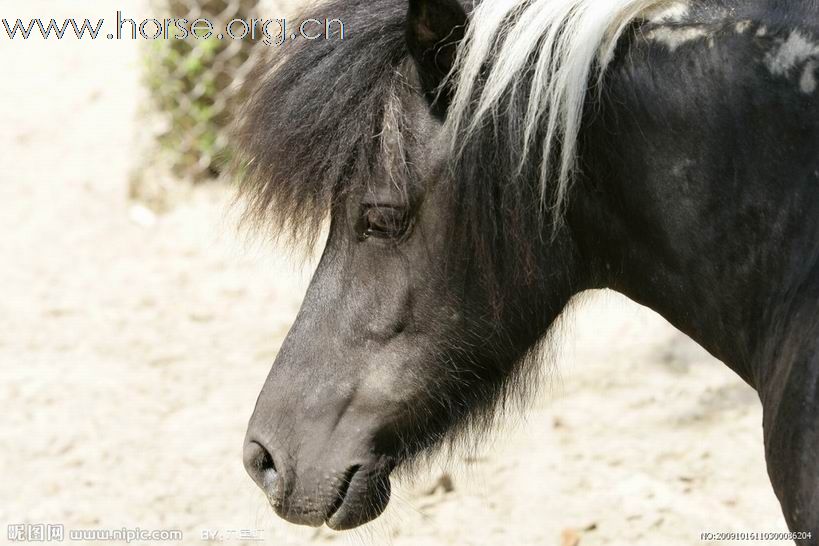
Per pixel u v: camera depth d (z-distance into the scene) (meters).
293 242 4.63
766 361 4.25
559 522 7.26
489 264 4.41
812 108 4.11
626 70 4.31
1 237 12.21
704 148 4.24
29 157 14.09
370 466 4.64
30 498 7.77
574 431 8.36
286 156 4.43
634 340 9.69
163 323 10.38
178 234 12.05
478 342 4.58
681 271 4.43
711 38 4.24
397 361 4.58
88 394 9.17
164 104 12.68
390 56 4.38
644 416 8.50
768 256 4.21
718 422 8.39
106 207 12.83
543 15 4.17
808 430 3.86
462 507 7.50
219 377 9.41
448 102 4.32
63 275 11.35
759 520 7.14
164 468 8.12
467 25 4.23
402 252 4.49
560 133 4.31
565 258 4.57
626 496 7.45
